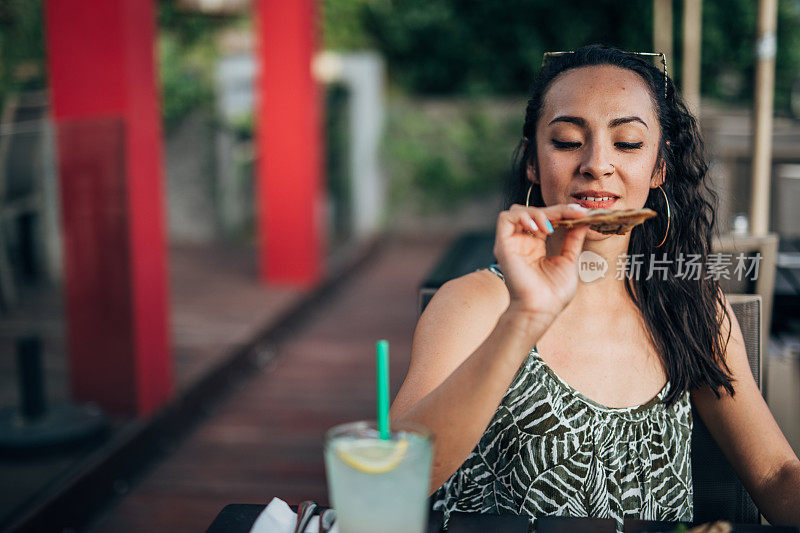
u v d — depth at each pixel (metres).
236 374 4.52
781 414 1.98
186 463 3.43
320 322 5.95
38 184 3.22
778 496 1.40
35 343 3.11
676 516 1.40
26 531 2.52
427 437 0.93
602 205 1.31
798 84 8.59
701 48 8.94
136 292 3.40
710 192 1.48
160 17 8.84
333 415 4.01
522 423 1.34
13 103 3.57
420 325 1.36
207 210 8.51
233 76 8.28
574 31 9.77
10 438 2.98
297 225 6.34
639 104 1.30
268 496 3.11
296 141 6.28
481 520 1.15
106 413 3.43
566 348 1.38
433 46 10.13
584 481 1.34
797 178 3.89
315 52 6.43
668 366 1.41
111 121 3.32
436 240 9.60
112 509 3.01
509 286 1.10
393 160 9.55
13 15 5.46
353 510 0.90
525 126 1.43
